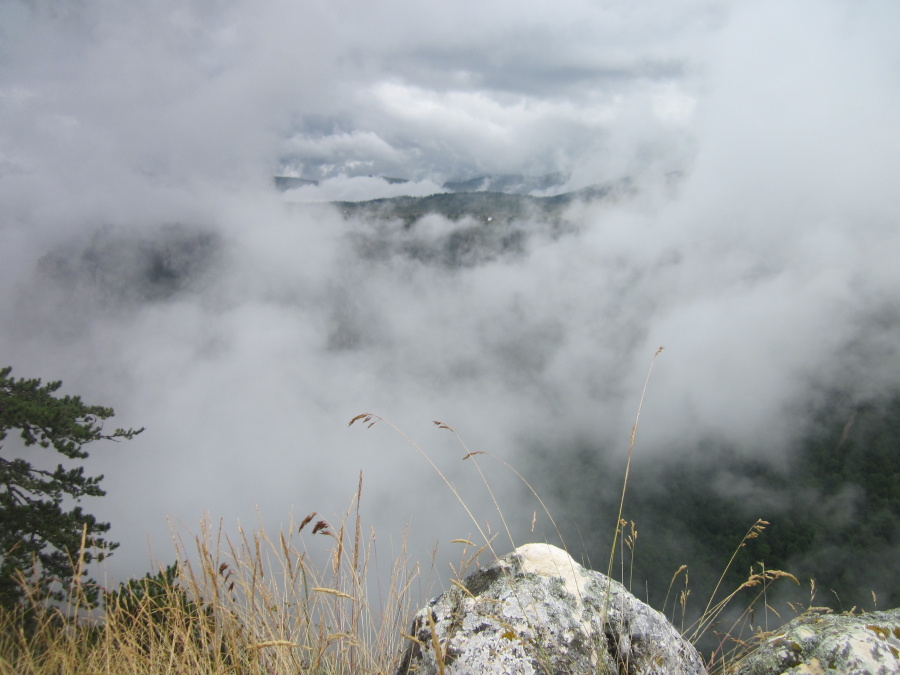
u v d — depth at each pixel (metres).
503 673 2.01
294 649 2.01
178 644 2.14
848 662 2.08
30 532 11.38
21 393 14.48
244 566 2.07
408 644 2.19
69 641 2.03
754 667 2.22
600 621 2.22
